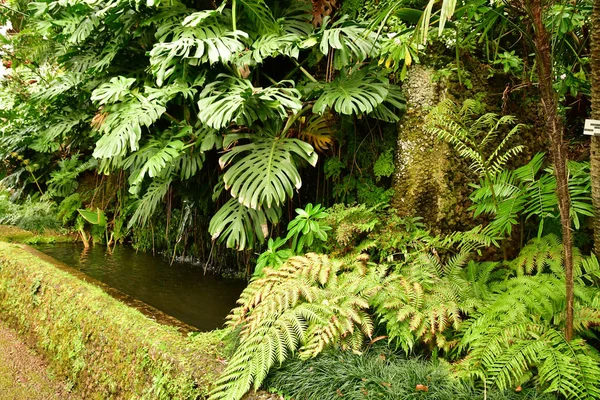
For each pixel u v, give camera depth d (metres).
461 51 2.42
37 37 5.14
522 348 1.53
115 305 2.24
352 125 2.84
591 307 1.64
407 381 1.51
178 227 4.32
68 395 2.22
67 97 4.42
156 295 3.29
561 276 1.83
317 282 2.04
